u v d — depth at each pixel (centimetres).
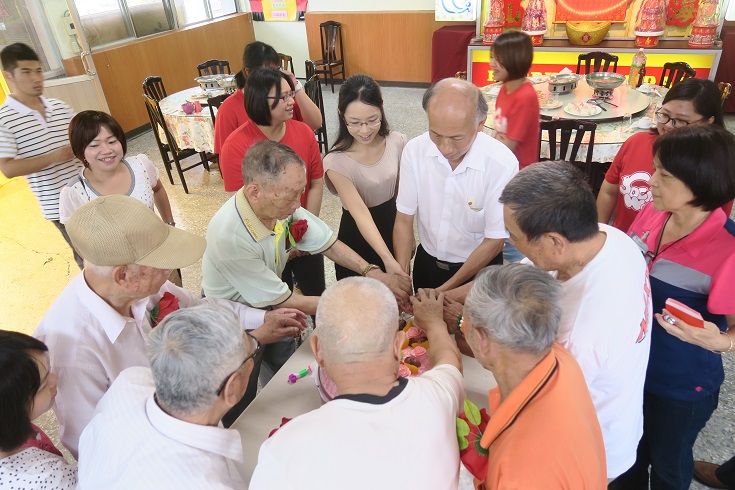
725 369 225
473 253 171
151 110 421
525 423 82
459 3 591
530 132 272
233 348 90
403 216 187
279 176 138
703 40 478
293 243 174
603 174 330
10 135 240
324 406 85
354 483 77
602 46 512
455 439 90
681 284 123
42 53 479
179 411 89
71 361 120
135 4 610
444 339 129
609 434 111
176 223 393
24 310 298
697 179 110
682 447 139
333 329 85
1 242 375
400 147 216
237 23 751
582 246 98
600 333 98
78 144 205
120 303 125
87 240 112
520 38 259
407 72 715
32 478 103
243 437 124
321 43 709
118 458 89
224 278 163
